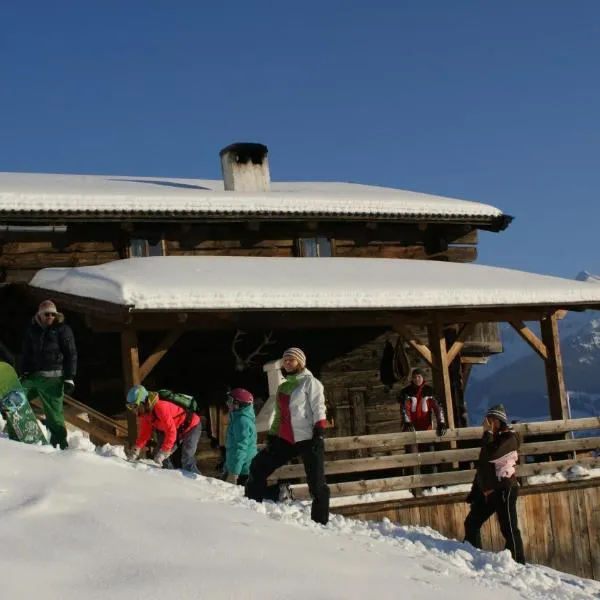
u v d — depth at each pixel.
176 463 9.92
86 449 8.67
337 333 16.39
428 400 12.47
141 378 11.56
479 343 18.33
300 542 5.68
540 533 12.55
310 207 16.72
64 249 15.35
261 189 18.89
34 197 14.77
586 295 14.35
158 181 20.47
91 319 11.86
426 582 5.47
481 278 14.95
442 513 11.98
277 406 7.87
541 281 15.15
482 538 12.02
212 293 11.68
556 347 14.48
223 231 16.66
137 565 4.35
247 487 7.80
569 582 7.65
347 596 4.51
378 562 5.76
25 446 6.93
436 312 13.87
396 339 16.92
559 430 13.23
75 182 18.53
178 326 11.91
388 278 14.06
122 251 15.76
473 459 12.43
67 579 4.05
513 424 13.00
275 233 17.05
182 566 4.43
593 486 13.05
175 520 5.33
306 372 7.87
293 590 4.39
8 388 8.55
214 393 15.02
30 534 4.63
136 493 5.98
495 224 18.38
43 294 13.48
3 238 14.93
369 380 16.52
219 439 14.88
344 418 16.22
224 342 15.28
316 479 7.57
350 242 17.64
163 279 12.02
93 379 14.51
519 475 12.81
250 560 4.79
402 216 17.45
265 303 12.02
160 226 16.12
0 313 14.62
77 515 5.05
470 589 5.68
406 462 12.04
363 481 11.70
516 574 7.02
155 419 8.73
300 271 14.12
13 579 3.93
